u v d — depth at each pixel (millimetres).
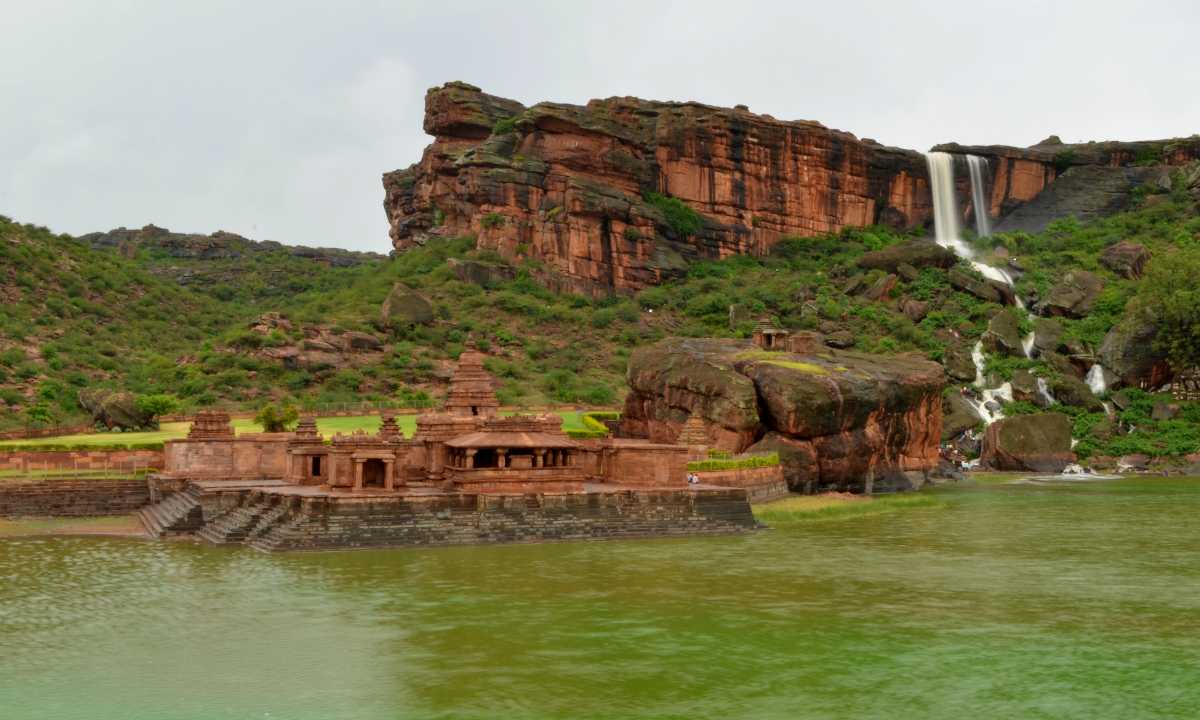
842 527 58625
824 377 74250
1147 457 95688
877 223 163750
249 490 54625
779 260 151375
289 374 104750
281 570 42844
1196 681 28969
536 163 141875
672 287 140000
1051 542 52844
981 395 106812
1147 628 34531
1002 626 34688
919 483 82875
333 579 41031
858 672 29578
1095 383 108375
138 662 30250
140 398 79250
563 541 51188
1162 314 106688
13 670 29562
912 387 80938
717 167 153750
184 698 27219
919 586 41031
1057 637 33344
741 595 39000
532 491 53219
